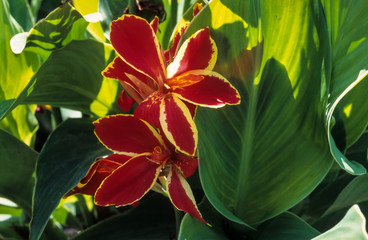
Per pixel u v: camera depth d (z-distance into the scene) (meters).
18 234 0.68
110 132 0.45
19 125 0.67
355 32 0.53
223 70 0.48
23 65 0.61
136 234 0.59
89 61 0.54
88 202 0.70
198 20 0.46
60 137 0.55
